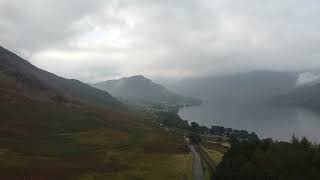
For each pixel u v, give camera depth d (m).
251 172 80.88
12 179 102.12
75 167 124.94
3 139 167.00
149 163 142.12
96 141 190.62
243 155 96.00
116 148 176.12
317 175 65.75
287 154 75.31
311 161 71.38
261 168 77.69
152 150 181.12
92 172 119.50
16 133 183.50
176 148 195.00
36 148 155.12
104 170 123.88
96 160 141.50
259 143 99.69
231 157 101.25
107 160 143.12
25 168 116.50
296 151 75.31
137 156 159.00
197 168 129.38
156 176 116.94
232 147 107.94
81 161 136.88
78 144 176.12
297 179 67.81
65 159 138.62
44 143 169.62
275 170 73.56
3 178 102.12
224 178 96.94
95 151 162.75
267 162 78.44
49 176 109.31
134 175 117.69
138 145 190.88
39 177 106.94
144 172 122.94
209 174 116.94
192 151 189.00
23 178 104.25
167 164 141.00
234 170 91.75
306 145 80.25
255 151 90.44
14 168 114.94
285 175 70.31
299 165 71.81
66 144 173.62
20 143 163.00
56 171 116.62
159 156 163.75
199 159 156.25
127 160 146.88
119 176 115.31
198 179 109.12
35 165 122.44
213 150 199.62
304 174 68.81
